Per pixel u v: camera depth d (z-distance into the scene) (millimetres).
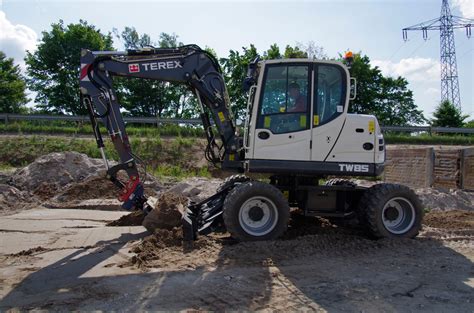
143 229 7410
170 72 6809
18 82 31953
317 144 6285
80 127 19125
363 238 6527
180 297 4215
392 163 14422
